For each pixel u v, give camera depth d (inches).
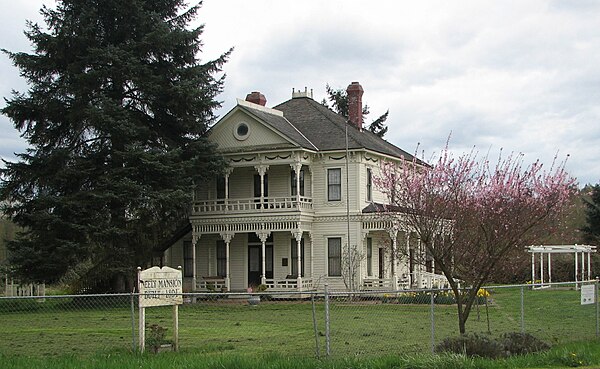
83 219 1593.3
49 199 1584.6
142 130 1668.3
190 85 1692.9
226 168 1835.6
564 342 796.6
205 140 1775.3
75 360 623.5
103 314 1316.4
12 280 1663.4
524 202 1004.6
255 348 773.3
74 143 1731.1
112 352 724.0
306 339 866.1
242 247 1904.5
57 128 1739.7
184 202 1686.8
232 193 1925.4
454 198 995.9
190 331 985.5
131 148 1610.5
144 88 1674.5
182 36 1708.9
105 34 1733.5
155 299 721.6
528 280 2196.1
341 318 1161.4
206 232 1863.9
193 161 1707.7
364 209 1797.5
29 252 1568.7
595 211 2503.7
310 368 570.6
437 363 575.2
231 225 1839.3
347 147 1786.4
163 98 1729.8
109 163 1686.8
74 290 1736.0
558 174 1160.2
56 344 838.5
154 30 1681.8
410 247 1275.8
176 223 1786.4
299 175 1828.2
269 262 1884.8
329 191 1831.9
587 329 976.9
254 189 1904.5
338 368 573.9
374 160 1873.8
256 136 1833.2
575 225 2600.9
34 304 1508.4
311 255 1824.6
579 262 2310.5
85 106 1654.8
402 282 1739.7
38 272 1581.0
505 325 1043.9
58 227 1585.9
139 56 1702.8
